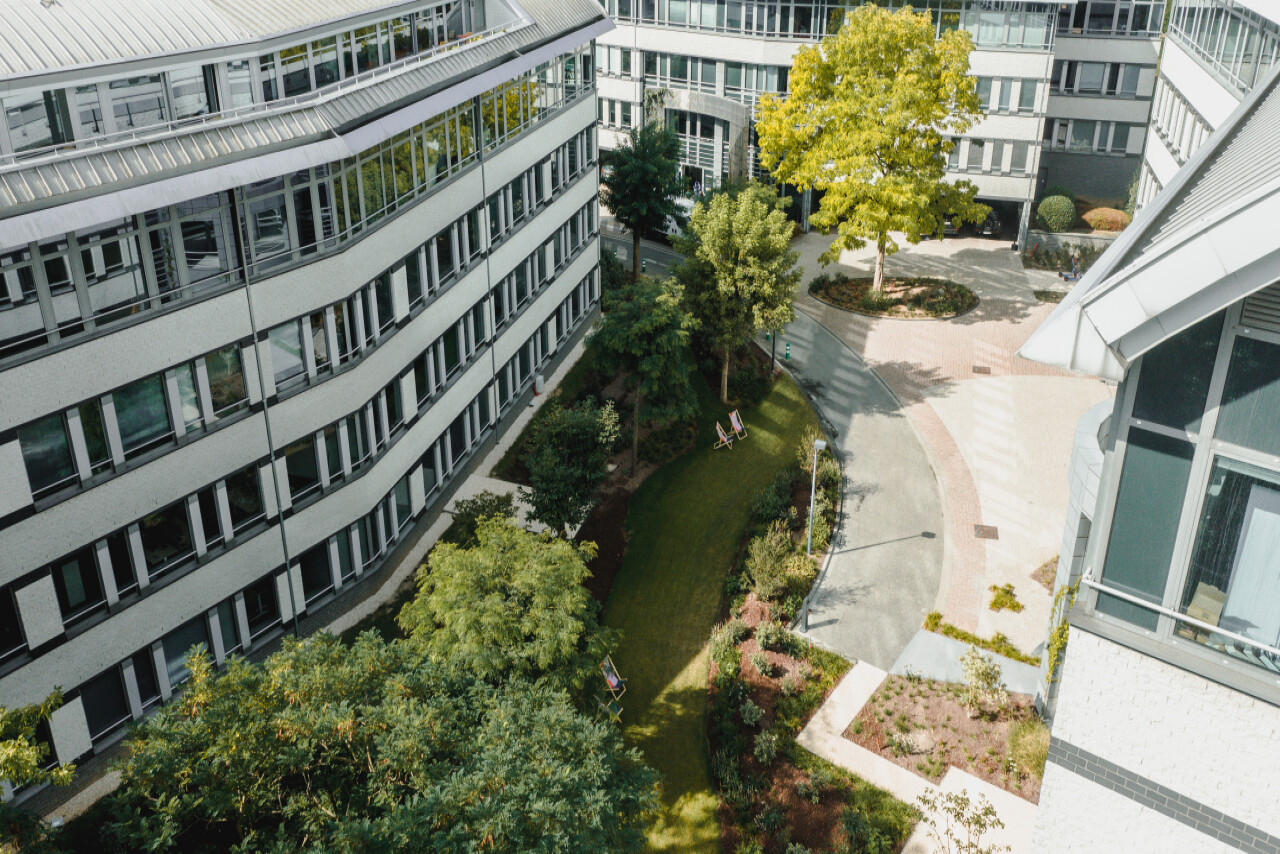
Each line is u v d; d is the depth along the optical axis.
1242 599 12.76
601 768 22.30
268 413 31.17
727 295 47.91
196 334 28.61
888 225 56.84
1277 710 12.53
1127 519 13.27
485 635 27.20
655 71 72.38
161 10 27.59
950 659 36.03
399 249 35.69
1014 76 64.06
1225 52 39.72
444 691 25.09
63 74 24.36
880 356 56.31
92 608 28.22
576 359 53.88
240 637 32.47
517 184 45.53
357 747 23.28
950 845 29.55
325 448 33.62
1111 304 11.66
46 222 23.14
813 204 73.31
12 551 25.88
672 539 42.41
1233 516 12.53
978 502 44.50
